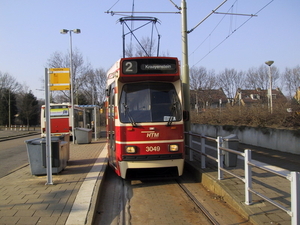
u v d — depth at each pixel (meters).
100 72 49.34
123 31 12.03
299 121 13.66
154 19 12.31
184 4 11.00
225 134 19.14
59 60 36.97
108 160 10.08
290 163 9.93
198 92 43.34
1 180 7.48
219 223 4.90
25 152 16.95
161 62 7.68
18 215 4.89
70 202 5.55
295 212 3.75
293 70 32.81
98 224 5.16
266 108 16.64
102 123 48.44
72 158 11.49
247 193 5.24
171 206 6.07
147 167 7.34
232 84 43.81
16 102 74.62
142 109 7.63
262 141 14.54
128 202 6.38
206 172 7.72
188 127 10.83
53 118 22.00
